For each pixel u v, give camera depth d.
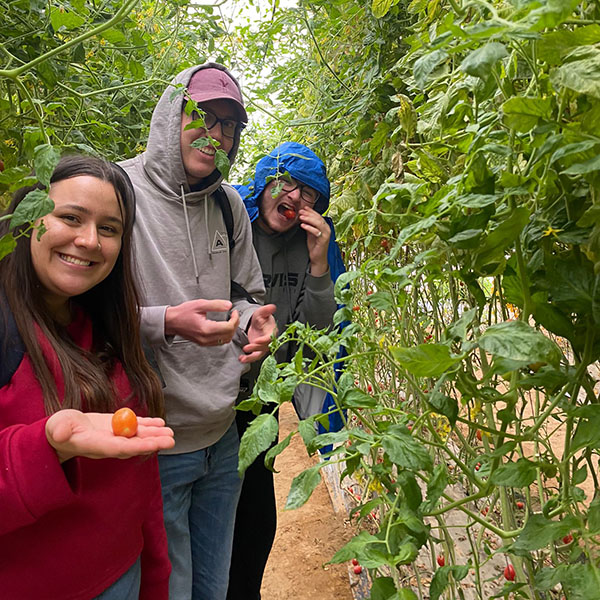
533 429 0.63
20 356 0.88
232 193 1.65
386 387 2.08
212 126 1.42
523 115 0.53
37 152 0.58
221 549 1.71
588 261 0.60
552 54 0.50
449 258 0.69
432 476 0.69
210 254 1.53
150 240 1.43
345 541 2.68
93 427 0.78
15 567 0.88
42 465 0.76
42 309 0.93
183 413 1.47
